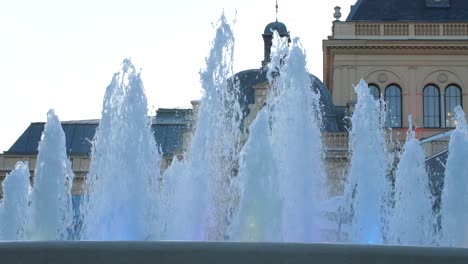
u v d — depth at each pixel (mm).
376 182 23438
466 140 21500
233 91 31484
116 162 20344
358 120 23875
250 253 11336
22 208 23672
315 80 52344
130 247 11477
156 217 20203
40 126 57375
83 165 52125
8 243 11609
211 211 22047
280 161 21531
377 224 23234
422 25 56656
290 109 22000
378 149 23672
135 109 20578
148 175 20391
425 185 25203
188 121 54344
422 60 56281
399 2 59188
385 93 56250
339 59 56500
